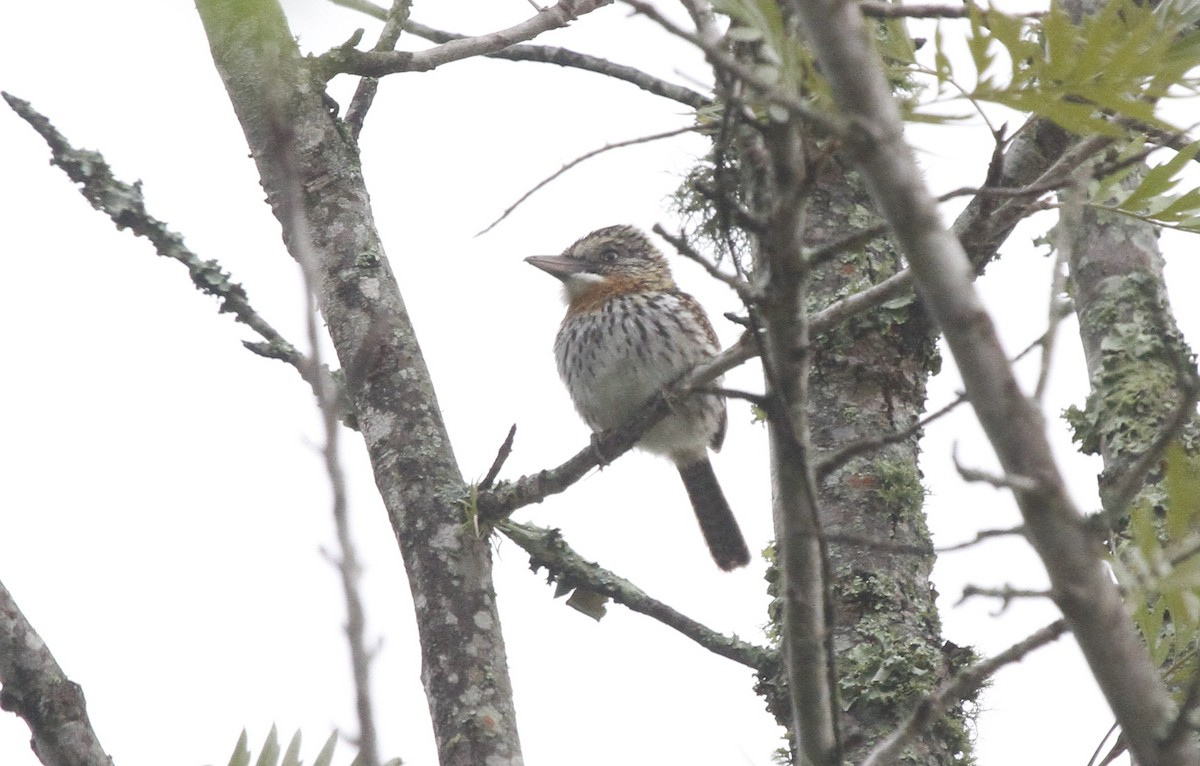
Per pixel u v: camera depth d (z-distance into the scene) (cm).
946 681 1007
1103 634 432
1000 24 524
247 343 1110
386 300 1102
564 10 1098
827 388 1098
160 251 1148
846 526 1045
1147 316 972
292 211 418
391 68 1094
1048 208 638
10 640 773
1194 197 609
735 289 522
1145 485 880
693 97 1202
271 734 696
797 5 441
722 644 1039
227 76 1136
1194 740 516
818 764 558
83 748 765
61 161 1157
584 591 1073
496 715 964
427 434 1061
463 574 1012
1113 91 525
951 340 440
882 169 437
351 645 394
